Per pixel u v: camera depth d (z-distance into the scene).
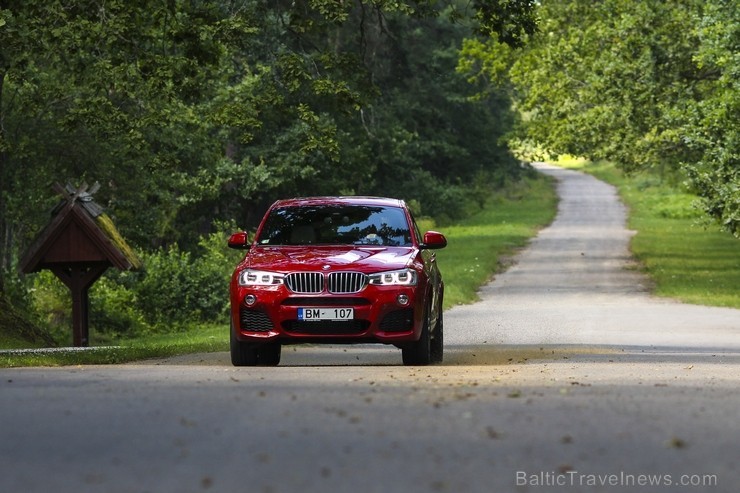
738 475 7.72
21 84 37.03
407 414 11.21
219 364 23.83
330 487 7.19
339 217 23.47
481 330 40.41
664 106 69.12
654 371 19.69
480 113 140.25
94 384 15.35
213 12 38.12
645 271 79.81
